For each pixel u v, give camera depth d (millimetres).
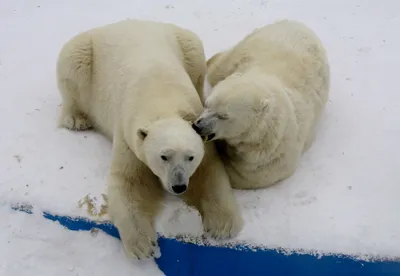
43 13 6406
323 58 4578
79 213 3945
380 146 4418
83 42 4512
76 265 3795
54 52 5715
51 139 4547
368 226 3752
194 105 3877
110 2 6574
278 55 4406
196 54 4723
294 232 3725
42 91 5141
